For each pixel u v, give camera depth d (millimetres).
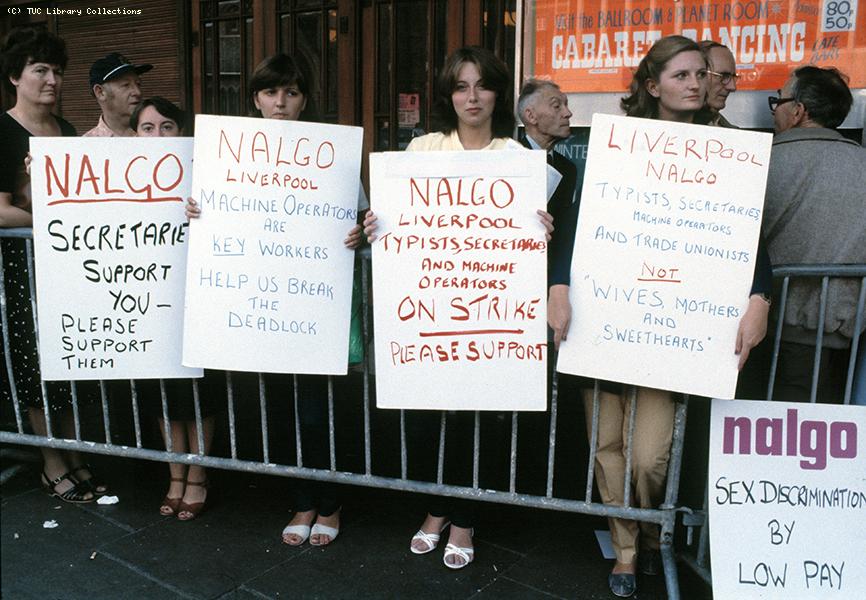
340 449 3717
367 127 4980
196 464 3010
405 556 2879
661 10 3898
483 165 2498
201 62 5570
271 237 2678
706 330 2400
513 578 2746
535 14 4172
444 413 2688
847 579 2416
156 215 2818
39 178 2795
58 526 3062
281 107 2762
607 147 2416
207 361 2746
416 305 2584
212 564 2814
